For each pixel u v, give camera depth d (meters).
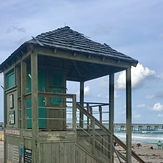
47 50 7.09
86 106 9.77
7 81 9.91
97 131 8.88
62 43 7.61
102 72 10.09
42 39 7.40
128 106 8.34
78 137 7.84
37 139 6.69
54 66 9.25
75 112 7.38
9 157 9.05
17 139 8.27
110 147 8.30
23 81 7.77
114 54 8.29
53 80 9.19
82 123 10.11
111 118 9.58
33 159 6.66
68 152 7.14
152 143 48.38
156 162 19.81
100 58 7.96
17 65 8.48
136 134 85.31
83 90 11.30
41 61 8.95
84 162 7.40
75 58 7.52
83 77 11.26
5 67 9.72
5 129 9.70
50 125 8.83
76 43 8.07
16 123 8.59
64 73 9.47
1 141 38.06
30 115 8.59
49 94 7.02
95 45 8.53
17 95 8.50
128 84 8.44
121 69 8.99
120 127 91.06
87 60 7.73
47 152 6.81
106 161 8.19
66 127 9.08
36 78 6.87
